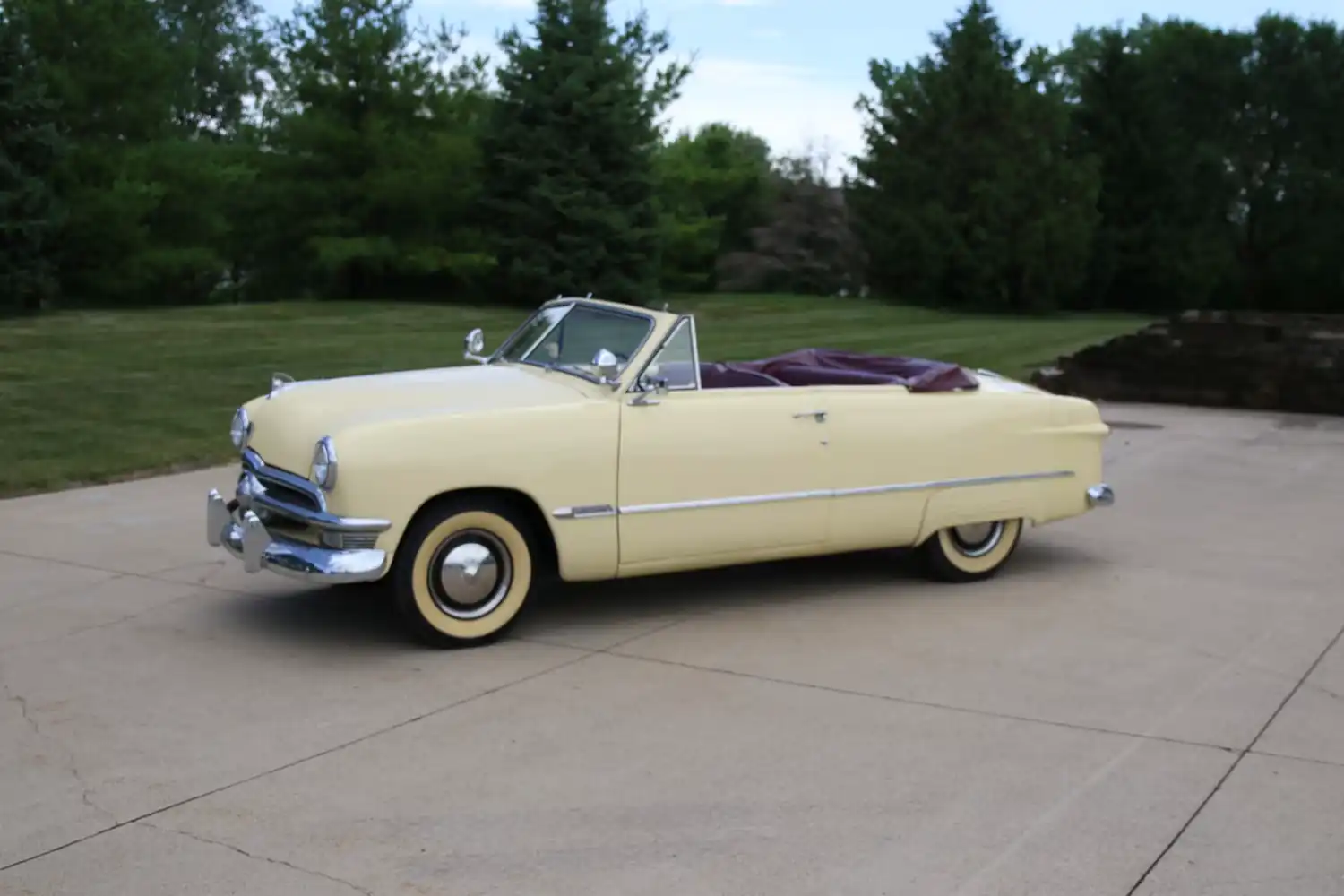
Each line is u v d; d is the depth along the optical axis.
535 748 4.87
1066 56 56.81
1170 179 43.00
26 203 24.08
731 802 4.41
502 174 31.31
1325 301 47.84
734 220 44.56
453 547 6.00
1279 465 11.98
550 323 7.13
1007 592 7.28
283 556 5.77
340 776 4.60
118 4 27.28
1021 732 5.08
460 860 3.97
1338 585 7.49
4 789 4.47
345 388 6.44
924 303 39.62
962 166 39.56
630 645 6.18
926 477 7.13
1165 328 17.06
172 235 28.59
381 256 30.44
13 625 6.42
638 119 31.77
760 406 6.64
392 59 31.09
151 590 7.12
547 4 31.09
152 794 4.44
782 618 6.68
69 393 13.98
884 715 5.25
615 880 3.86
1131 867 3.96
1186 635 6.45
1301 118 47.00
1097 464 7.82
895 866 3.96
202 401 14.00
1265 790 4.54
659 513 6.33
